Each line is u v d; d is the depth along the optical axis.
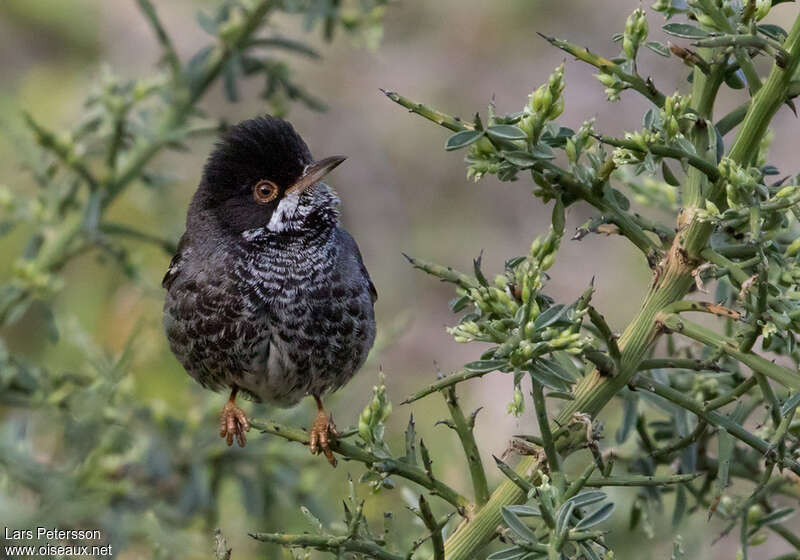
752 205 5.58
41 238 11.03
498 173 6.04
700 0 5.75
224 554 6.04
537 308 5.55
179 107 11.01
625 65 5.89
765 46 5.62
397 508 11.45
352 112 18.53
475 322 5.80
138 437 10.72
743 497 7.62
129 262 11.12
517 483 5.57
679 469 7.53
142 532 9.89
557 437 5.90
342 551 5.87
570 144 5.91
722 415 5.87
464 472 10.81
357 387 13.05
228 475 10.87
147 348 12.61
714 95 6.06
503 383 14.96
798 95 5.79
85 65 17.64
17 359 10.63
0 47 17.45
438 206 17.75
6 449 10.04
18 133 11.12
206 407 11.22
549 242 5.97
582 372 6.49
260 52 17.61
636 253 16.50
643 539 9.98
